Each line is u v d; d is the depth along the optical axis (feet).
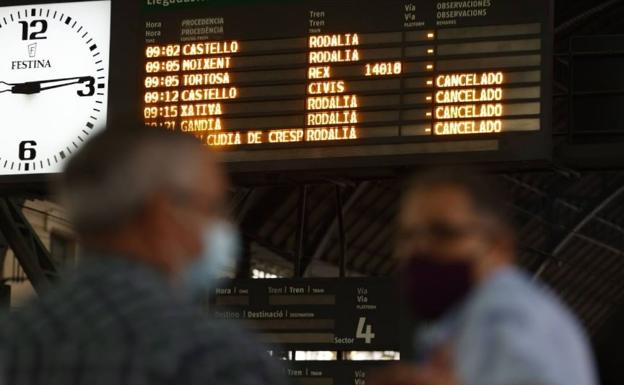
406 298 14.87
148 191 12.62
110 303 12.05
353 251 141.79
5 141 64.08
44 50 64.13
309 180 61.00
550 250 146.10
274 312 67.05
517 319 12.95
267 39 59.98
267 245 122.42
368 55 58.49
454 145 56.80
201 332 11.76
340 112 58.49
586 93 58.44
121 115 13.20
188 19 61.26
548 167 57.67
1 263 84.64
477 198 14.83
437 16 57.88
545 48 56.54
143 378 11.51
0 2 64.69
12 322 12.22
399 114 57.67
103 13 63.36
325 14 59.31
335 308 66.39
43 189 65.77
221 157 59.67
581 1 112.68
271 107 59.52
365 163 57.82
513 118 56.39
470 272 14.62
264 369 11.74
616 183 141.08
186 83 60.95
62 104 63.57
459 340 13.46
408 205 15.01
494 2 57.26
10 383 11.85
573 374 12.65
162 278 12.66
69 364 11.72
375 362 65.98
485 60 57.00
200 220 13.02
